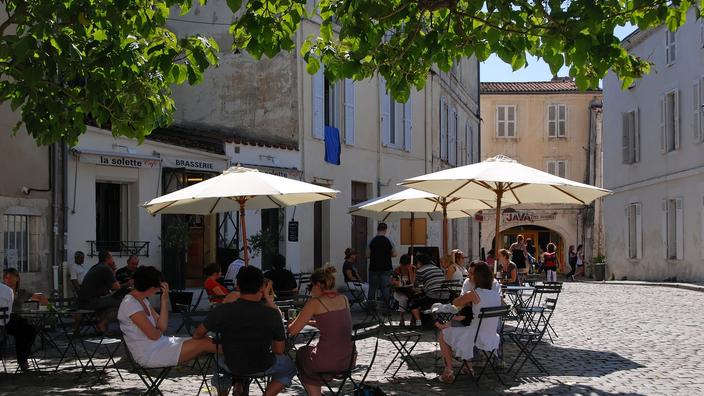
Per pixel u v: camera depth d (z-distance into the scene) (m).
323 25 11.66
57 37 10.55
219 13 25.58
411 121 32.53
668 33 35.59
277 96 25.02
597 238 55.12
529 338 11.67
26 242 18.11
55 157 18.41
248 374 8.10
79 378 11.09
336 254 26.81
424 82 12.50
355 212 19.84
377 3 10.72
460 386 10.43
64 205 18.52
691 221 33.41
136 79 12.19
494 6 10.39
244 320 8.09
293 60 24.97
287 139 24.89
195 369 11.70
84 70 11.56
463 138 42.59
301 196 14.08
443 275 16.50
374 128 29.52
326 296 8.73
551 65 10.67
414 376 11.16
